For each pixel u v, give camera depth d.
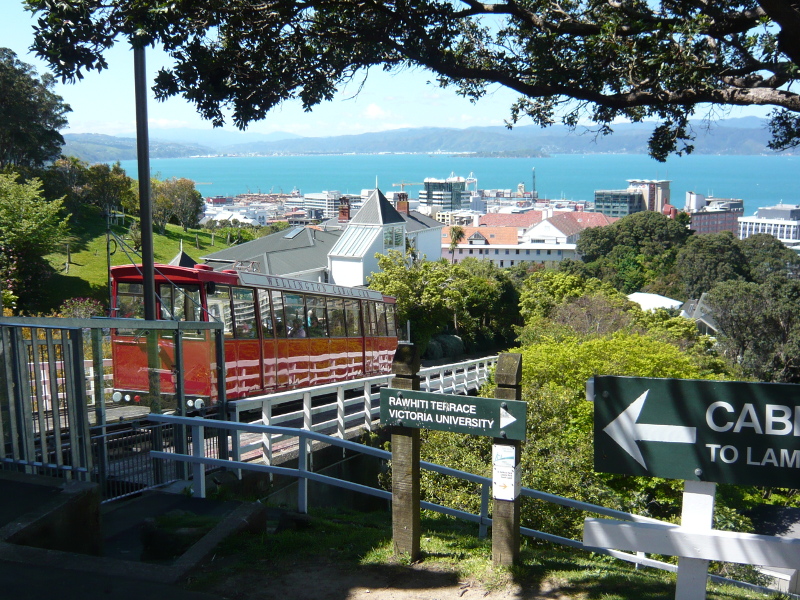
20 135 74.31
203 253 81.25
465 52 11.77
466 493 13.52
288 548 7.00
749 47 9.71
